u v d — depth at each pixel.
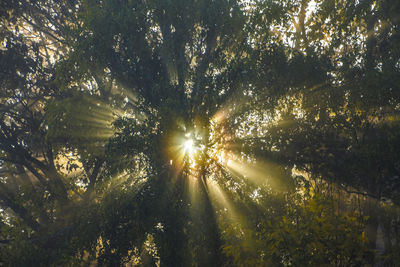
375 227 11.49
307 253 8.76
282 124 12.76
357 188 11.40
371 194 11.23
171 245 11.91
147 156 12.27
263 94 12.91
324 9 12.80
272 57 12.63
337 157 12.06
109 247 12.29
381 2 11.21
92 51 12.90
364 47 12.65
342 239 8.70
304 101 12.71
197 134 12.29
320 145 12.23
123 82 13.73
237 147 12.55
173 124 11.86
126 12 12.88
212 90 12.34
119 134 12.29
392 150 10.08
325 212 9.27
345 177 11.52
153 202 12.03
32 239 12.88
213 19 13.36
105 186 13.17
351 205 11.66
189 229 12.30
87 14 12.72
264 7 12.95
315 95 12.49
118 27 12.59
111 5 13.11
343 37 12.91
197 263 12.02
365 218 9.34
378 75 10.68
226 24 13.32
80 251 12.23
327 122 12.44
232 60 12.67
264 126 12.96
